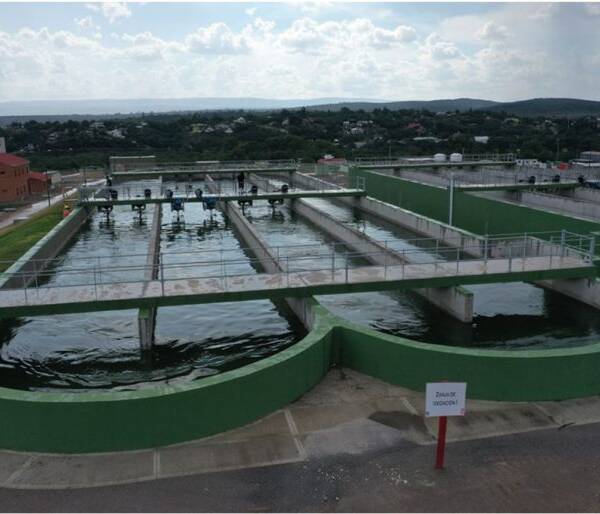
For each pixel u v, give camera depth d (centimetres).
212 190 4947
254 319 1905
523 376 1094
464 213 3397
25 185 6100
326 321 1318
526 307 2019
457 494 823
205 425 986
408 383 1165
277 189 4403
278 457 925
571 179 4638
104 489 846
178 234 3575
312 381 1174
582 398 1113
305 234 3494
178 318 1917
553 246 2220
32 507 805
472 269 1889
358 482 855
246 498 820
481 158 6562
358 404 1103
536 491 829
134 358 1641
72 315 1961
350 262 2659
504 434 985
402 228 3516
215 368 1583
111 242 3338
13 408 934
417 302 2066
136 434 948
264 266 2516
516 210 2870
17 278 2109
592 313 1930
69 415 930
